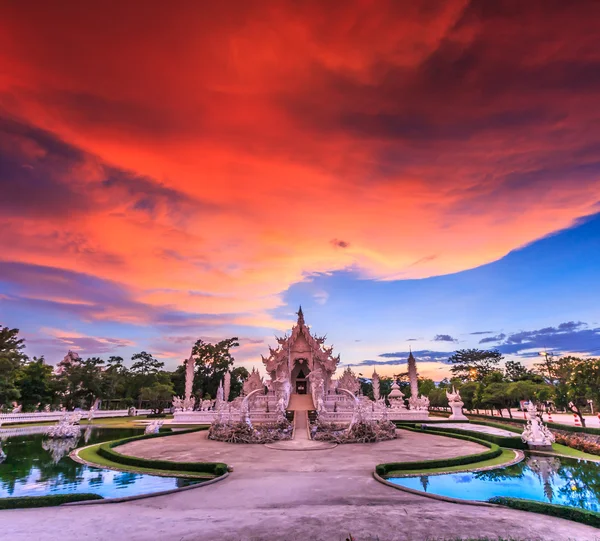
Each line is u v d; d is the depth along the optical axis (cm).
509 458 2386
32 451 2828
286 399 5006
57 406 6831
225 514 1305
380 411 4478
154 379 8369
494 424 4231
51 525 1184
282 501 1477
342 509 1356
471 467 2111
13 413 5375
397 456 2505
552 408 7038
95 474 2014
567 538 1066
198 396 8988
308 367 5631
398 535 1093
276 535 1099
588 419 5453
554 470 2089
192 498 1524
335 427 3672
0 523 1204
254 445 3059
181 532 1123
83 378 6856
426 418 4881
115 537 1084
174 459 2423
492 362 11306
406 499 1497
